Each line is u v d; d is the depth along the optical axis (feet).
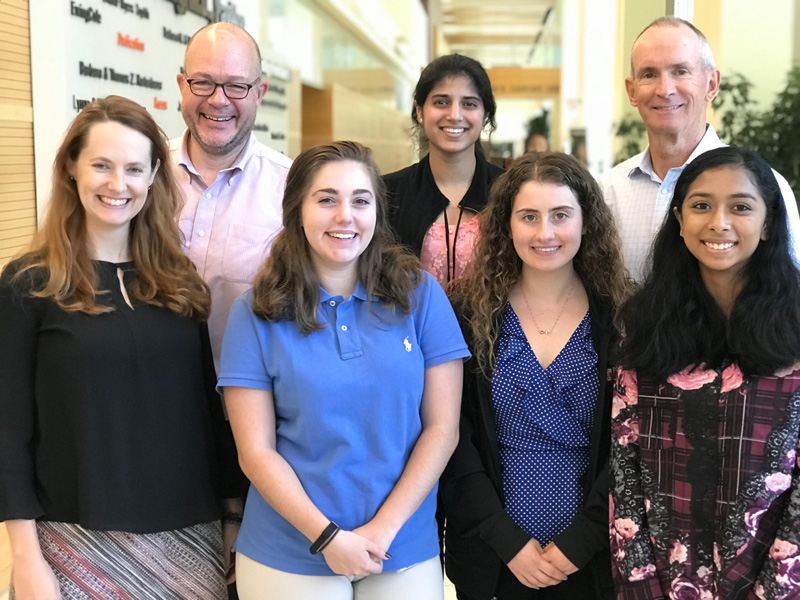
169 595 6.34
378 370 6.11
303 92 38.01
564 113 43.14
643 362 6.08
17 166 9.25
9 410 5.94
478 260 7.25
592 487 6.57
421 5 52.60
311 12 34.76
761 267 5.86
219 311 8.30
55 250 6.12
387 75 56.65
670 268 6.19
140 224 6.55
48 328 6.03
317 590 5.98
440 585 6.42
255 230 8.33
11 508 5.88
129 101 6.40
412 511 6.06
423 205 8.95
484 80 8.79
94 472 6.00
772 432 5.58
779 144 13.46
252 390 6.17
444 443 6.29
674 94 8.44
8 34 9.00
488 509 6.60
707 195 5.85
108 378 6.06
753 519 5.57
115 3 11.27
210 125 8.17
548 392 6.73
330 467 6.02
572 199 6.72
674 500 5.91
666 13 12.76
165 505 6.32
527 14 53.11
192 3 15.06
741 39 13.26
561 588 6.75
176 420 6.42
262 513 6.22
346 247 6.10
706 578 5.77
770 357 5.61
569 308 7.05
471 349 6.94
